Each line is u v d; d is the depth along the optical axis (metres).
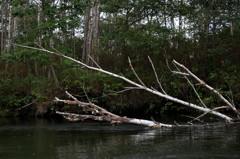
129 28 19.22
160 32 17.95
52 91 17.97
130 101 17.66
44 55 16.39
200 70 18.38
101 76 17.39
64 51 16.88
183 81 17.75
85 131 10.74
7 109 18.64
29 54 16.08
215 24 18.53
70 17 16.33
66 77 18.20
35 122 14.55
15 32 24.33
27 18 22.00
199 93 16.97
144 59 19.53
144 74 18.42
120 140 8.54
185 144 7.65
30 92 18.66
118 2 18.09
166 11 18.72
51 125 12.98
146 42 17.69
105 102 17.97
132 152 6.94
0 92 18.97
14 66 21.88
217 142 7.76
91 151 7.16
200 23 18.48
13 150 7.55
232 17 17.48
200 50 19.06
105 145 7.84
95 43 19.84
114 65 19.55
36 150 7.48
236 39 19.05
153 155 6.62
